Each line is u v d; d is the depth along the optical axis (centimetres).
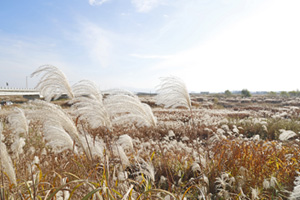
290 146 604
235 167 417
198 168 378
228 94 8338
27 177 326
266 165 435
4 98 5372
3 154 212
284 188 345
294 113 1838
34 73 290
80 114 279
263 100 5278
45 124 280
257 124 1166
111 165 342
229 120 1512
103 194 185
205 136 956
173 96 329
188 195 316
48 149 540
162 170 456
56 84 292
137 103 275
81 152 421
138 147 681
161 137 973
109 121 285
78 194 239
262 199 328
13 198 232
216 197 334
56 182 300
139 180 338
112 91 288
